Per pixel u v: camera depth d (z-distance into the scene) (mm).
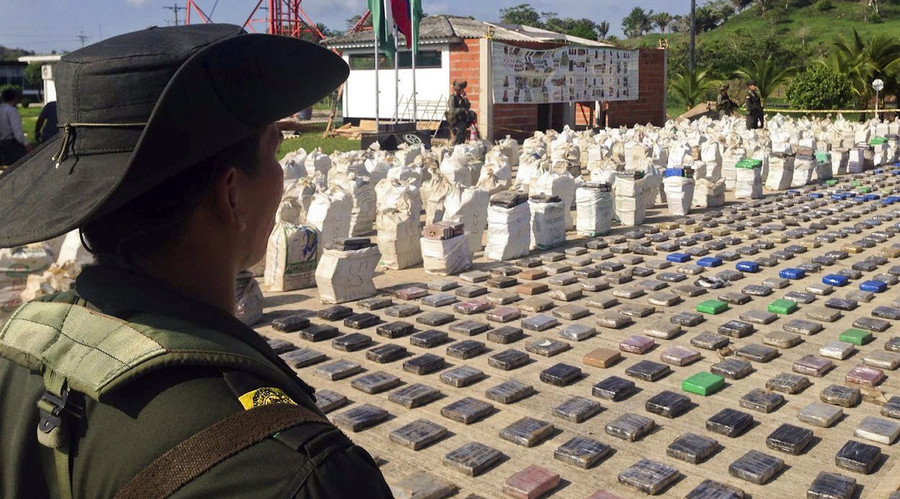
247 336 1164
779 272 8695
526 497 3984
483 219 9594
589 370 5840
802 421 4914
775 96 57375
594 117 30766
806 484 4164
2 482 1079
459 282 8281
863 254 9695
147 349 1010
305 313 7230
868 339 6438
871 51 35938
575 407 5031
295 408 1035
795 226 11609
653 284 8102
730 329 6574
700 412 5090
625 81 29359
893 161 19641
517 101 24625
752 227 11320
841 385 5480
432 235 8523
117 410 997
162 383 1002
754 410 5066
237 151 1156
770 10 99688
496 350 6301
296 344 6473
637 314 7117
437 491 4020
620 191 11367
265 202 1229
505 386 5395
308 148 23141
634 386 5465
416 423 4832
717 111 31453
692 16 41062
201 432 967
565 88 26375
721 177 14961
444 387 5531
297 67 1186
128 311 1076
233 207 1171
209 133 1072
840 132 20172
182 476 942
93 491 992
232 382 1023
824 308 7285
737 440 4676
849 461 4281
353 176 11141
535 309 7324
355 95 28531
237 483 944
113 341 1032
